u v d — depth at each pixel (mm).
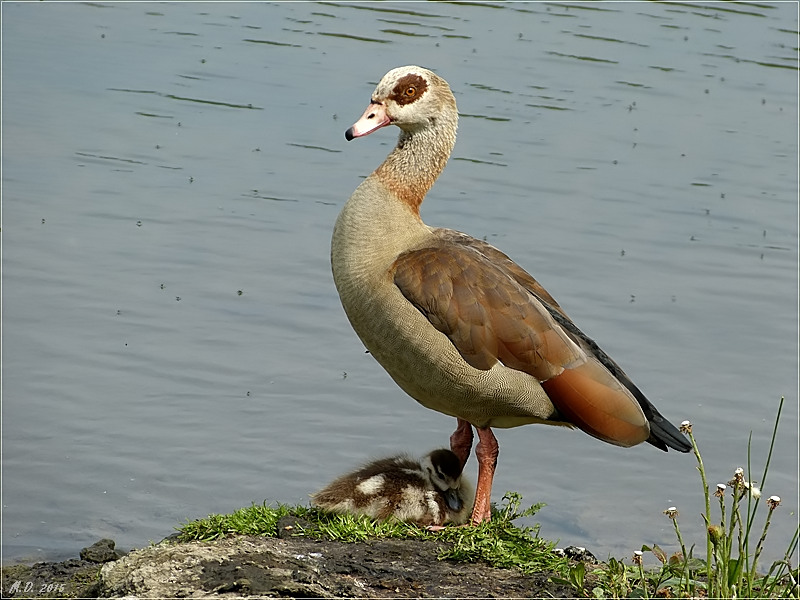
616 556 10859
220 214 17672
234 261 16422
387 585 8008
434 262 9375
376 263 9555
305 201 18203
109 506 11281
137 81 22516
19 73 22625
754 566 7477
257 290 15711
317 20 26688
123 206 17766
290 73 23156
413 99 10078
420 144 10125
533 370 9242
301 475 11930
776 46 25797
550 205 18469
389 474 9398
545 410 9406
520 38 25688
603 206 18531
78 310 14945
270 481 11812
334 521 9117
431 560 8531
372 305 9469
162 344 14328
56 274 15742
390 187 9961
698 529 11500
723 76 24047
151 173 18906
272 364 14094
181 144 19984
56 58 23562
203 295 15508
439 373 9320
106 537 10766
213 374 13766
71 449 12164
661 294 16188
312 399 13430
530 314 9297
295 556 8445
